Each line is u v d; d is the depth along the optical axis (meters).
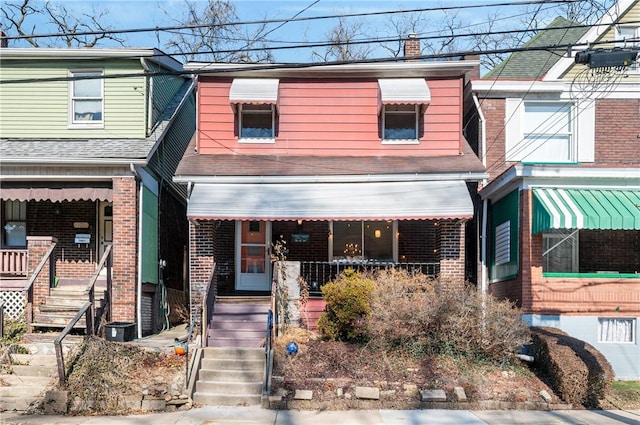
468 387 12.13
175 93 21.53
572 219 13.88
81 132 17.78
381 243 18.17
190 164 16.56
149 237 17.28
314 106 17.66
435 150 17.47
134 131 17.72
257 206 15.35
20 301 15.73
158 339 15.47
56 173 15.99
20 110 17.91
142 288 16.48
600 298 14.83
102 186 16.38
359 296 13.77
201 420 10.70
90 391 11.60
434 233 18.14
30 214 18.31
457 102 17.58
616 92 18.19
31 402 11.44
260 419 10.80
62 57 17.75
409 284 14.11
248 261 18.45
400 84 17.27
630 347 14.70
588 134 18.14
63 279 17.50
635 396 12.70
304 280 16.25
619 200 14.63
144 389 11.77
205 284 15.80
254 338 14.22
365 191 15.74
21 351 13.30
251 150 17.53
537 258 14.98
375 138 17.53
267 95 16.73
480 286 17.97
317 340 14.00
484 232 17.92
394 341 13.44
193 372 12.33
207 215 15.17
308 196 15.65
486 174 15.71
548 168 14.92
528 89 18.17
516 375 12.89
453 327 13.29
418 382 12.27
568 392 11.95
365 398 11.77
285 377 12.27
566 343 12.98
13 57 17.83
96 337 13.25
